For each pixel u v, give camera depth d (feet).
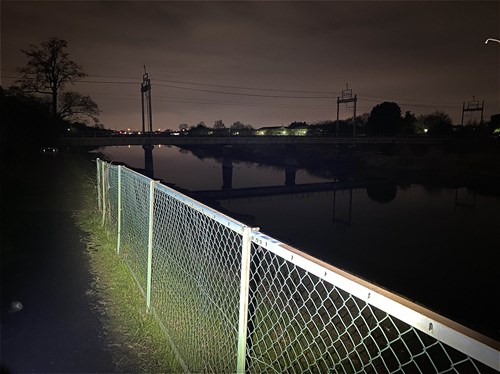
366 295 4.64
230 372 9.87
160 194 14.33
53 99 168.76
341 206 115.24
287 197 132.67
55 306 15.25
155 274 14.49
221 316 10.46
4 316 14.46
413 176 184.14
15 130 96.37
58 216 32.14
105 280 17.88
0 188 44.60
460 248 69.10
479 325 38.75
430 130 291.79
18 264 19.98
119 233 21.06
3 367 11.40
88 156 155.02
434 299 45.80
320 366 11.93
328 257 62.64
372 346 15.65
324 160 252.62
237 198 129.49
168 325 12.80
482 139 229.04
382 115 315.37
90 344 12.61
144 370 11.35
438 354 17.08
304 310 15.55
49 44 163.43
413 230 84.12
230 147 185.37
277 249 6.49
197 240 12.16
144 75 183.83
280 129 314.76
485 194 136.36
